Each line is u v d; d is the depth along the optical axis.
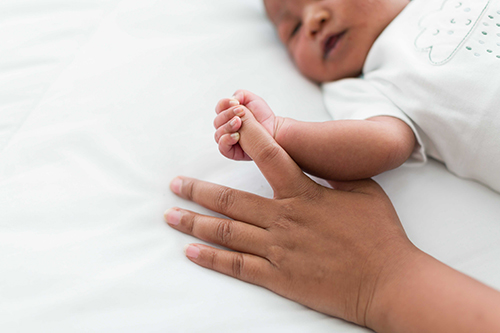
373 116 0.70
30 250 0.55
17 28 0.83
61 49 0.82
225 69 0.86
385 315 0.50
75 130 0.69
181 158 0.72
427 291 0.48
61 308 0.51
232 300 0.55
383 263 0.53
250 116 0.63
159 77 0.80
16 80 0.75
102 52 0.83
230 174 0.71
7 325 0.49
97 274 0.55
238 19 0.99
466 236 0.62
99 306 0.52
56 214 0.60
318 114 0.82
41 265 0.54
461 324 0.44
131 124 0.73
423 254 0.53
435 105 0.66
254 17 1.02
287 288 0.56
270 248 0.58
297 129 0.63
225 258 0.58
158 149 0.71
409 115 0.69
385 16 0.83
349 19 0.82
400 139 0.63
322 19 0.83
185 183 0.67
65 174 0.65
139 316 0.52
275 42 0.98
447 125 0.65
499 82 0.61
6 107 0.72
